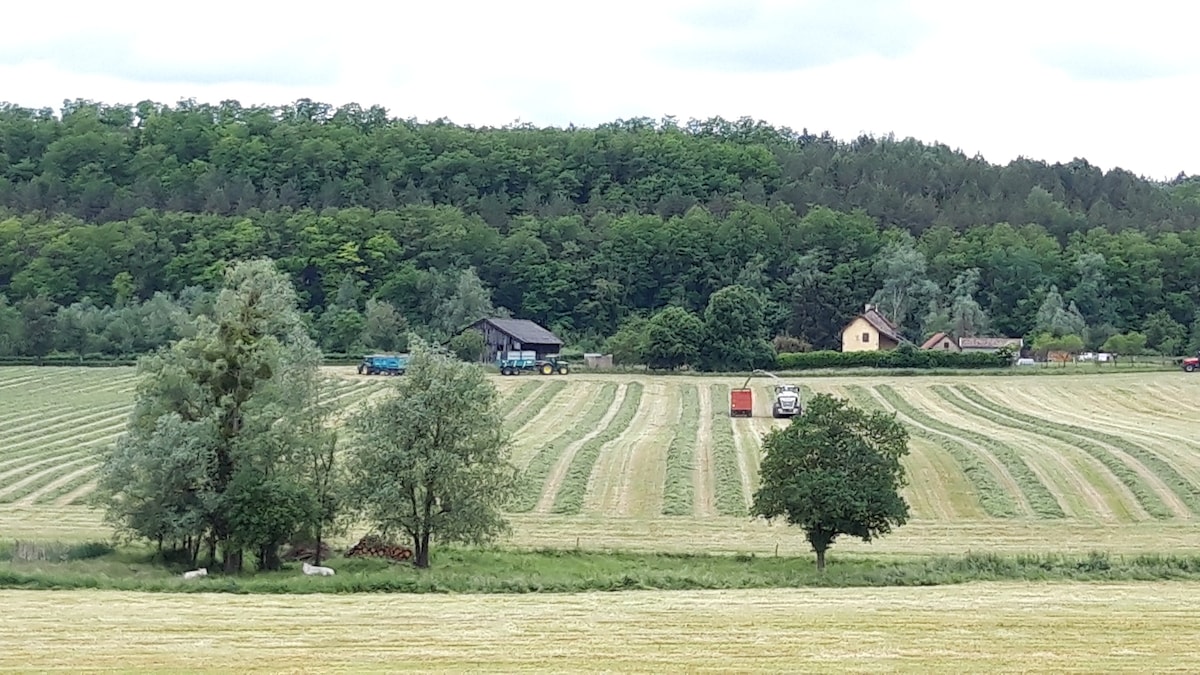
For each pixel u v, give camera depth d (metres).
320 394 62.66
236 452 59.94
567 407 108.69
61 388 121.50
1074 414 104.06
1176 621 41.41
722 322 130.12
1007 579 54.19
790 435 59.50
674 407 108.50
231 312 63.75
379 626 40.88
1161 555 59.16
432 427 60.28
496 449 61.44
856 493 57.56
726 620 41.91
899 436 59.81
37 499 76.62
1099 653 36.09
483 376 62.31
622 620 42.03
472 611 44.41
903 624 40.91
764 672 33.59
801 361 129.62
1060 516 69.94
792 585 53.12
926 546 63.56
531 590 51.59
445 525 59.59
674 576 53.56
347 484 60.72
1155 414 104.38
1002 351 129.75
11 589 50.00
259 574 56.88
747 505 73.00
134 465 59.22
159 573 55.75
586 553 61.91
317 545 59.72
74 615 42.91
